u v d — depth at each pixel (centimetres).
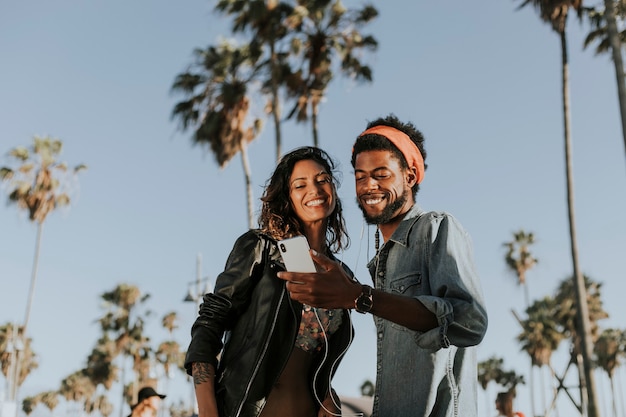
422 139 258
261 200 264
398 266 233
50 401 6581
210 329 234
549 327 3984
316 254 181
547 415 1311
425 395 217
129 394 5331
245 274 239
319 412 248
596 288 4188
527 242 4284
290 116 2292
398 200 236
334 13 2203
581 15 2188
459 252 214
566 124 2298
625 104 1728
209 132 2308
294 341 234
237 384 227
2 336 4928
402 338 227
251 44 2264
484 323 198
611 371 4784
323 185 264
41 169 3609
